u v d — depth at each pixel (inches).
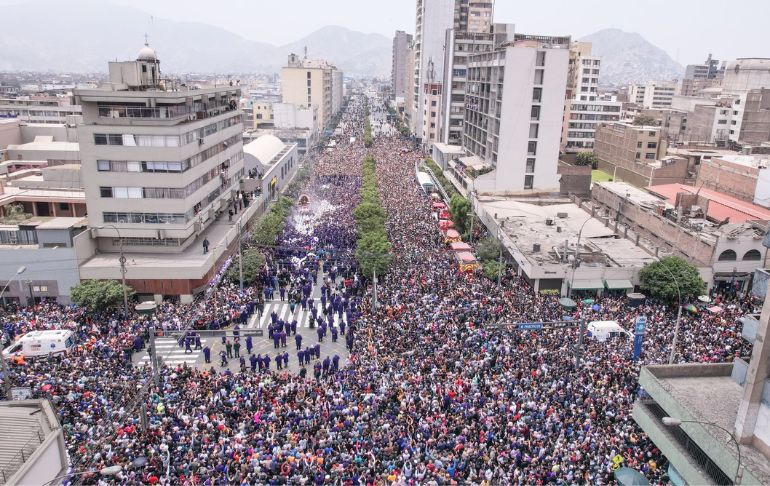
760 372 884.6
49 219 2517.2
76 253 2158.0
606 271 2294.5
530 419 1298.0
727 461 889.5
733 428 956.6
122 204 2301.9
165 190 2295.8
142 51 2455.7
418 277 2305.6
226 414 1338.6
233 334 1818.4
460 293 2122.3
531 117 3590.1
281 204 3144.7
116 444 1200.8
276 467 1128.2
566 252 2332.7
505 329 1806.1
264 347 1927.9
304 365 1785.2
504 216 3144.7
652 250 2571.4
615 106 5890.8
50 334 1696.6
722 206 2984.7
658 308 2135.8
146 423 1278.3
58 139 3927.2
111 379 1505.9
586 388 1437.0
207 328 1940.2
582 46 6702.8
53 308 2062.0
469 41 5073.8
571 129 5944.9
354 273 2415.1
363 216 2942.9
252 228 2935.5
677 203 3011.8
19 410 860.0
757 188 3154.5
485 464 1141.1
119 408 1358.3
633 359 1627.7
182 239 2393.0
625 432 1262.3
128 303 2087.8
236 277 2320.4
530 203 3523.6
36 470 741.3
